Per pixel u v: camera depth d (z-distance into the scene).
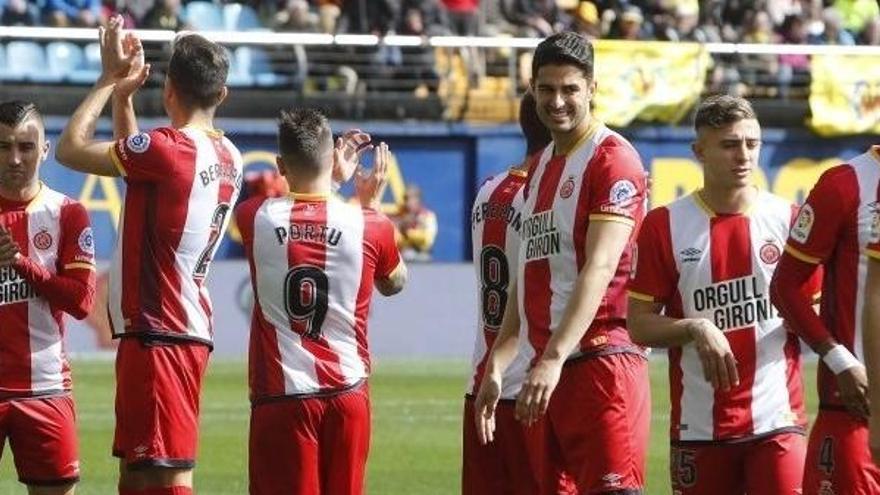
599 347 22.00
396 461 41.50
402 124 74.88
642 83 73.50
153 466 23.95
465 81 75.81
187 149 24.12
